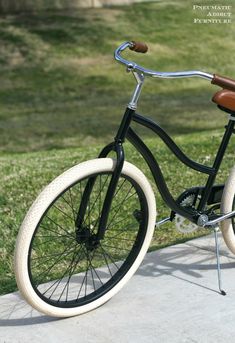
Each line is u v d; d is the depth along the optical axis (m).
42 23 20.30
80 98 15.75
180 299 3.96
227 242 4.31
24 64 17.80
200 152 7.69
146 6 22.09
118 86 16.70
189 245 4.80
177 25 20.59
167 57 18.48
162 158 7.28
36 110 14.71
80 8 21.95
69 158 7.77
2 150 11.57
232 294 4.02
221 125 12.84
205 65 18.20
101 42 19.16
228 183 4.17
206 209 4.23
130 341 3.53
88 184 3.73
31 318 3.79
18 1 21.25
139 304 3.91
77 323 3.72
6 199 5.95
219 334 3.59
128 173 3.77
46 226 5.18
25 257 3.51
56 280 4.23
